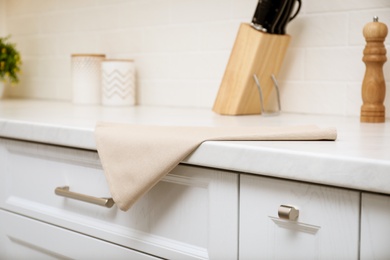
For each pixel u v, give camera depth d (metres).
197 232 0.80
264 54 1.18
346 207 0.64
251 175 0.72
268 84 1.23
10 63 1.82
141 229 0.88
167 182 0.83
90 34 1.74
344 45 1.19
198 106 1.48
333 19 1.20
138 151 0.79
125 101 1.54
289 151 0.66
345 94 1.20
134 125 0.93
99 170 0.94
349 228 0.63
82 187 0.98
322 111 1.24
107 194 0.93
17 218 1.12
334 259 0.65
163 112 1.34
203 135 0.78
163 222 0.84
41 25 1.90
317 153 0.64
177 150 0.75
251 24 1.19
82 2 1.75
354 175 0.61
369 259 0.62
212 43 1.42
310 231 0.67
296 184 0.68
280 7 1.14
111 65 1.51
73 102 1.63
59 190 0.99
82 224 0.97
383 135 0.84
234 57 1.21
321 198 0.66
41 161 1.05
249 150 0.70
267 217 0.71
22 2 1.97
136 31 1.60
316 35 1.23
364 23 1.15
